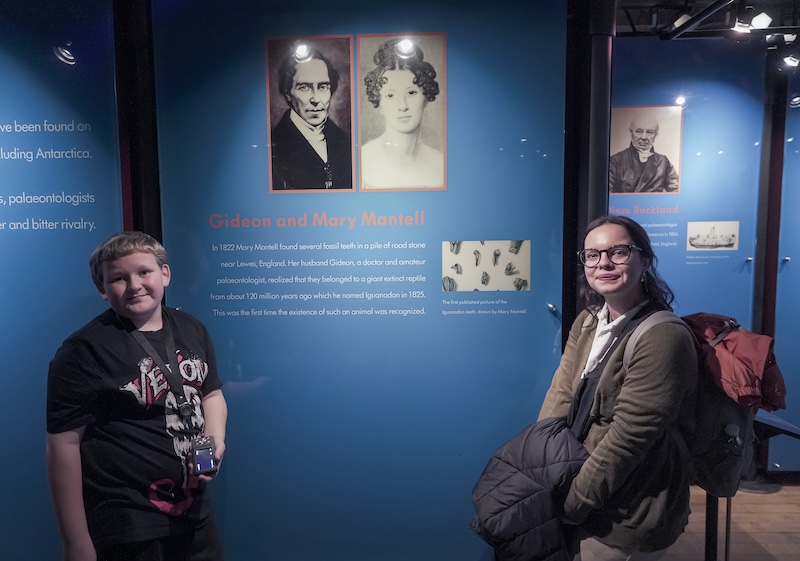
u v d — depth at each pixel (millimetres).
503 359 2244
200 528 1664
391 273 2215
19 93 2094
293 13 2109
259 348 2264
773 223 3250
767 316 3326
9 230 2141
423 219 2188
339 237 2203
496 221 2182
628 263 1503
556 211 2174
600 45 2105
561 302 2211
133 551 1518
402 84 2129
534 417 2268
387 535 2342
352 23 2107
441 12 2098
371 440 2297
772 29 2756
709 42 3166
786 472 3393
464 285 2213
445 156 2158
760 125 3211
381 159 2164
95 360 1455
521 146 2148
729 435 1501
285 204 2193
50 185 2135
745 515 3014
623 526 1474
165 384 1532
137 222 2227
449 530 2328
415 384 2266
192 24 2125
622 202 3348
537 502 1508
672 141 3273
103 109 2117
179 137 2174
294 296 2238
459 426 2279
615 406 1473
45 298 2172
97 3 2070
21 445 2219
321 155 2168
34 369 2195
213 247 2221
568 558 1517
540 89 2123
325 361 2266
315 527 2348
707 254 3352
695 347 1491
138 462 1488
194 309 2250
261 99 2148
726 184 3285
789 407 3303
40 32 2074
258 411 2295
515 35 2104
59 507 1426
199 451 1544
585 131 2168
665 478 1454
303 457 2312
